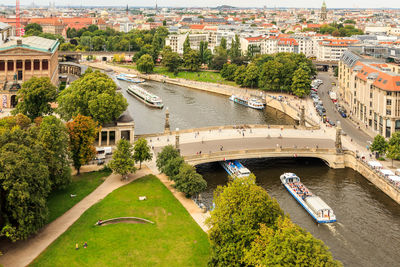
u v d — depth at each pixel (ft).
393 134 571.69
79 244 361.51
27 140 407.23
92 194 457.68
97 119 617.62
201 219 416.87
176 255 352.69
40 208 359.05
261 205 321.93
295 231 281.74
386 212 467.11
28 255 340.39
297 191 499.51
